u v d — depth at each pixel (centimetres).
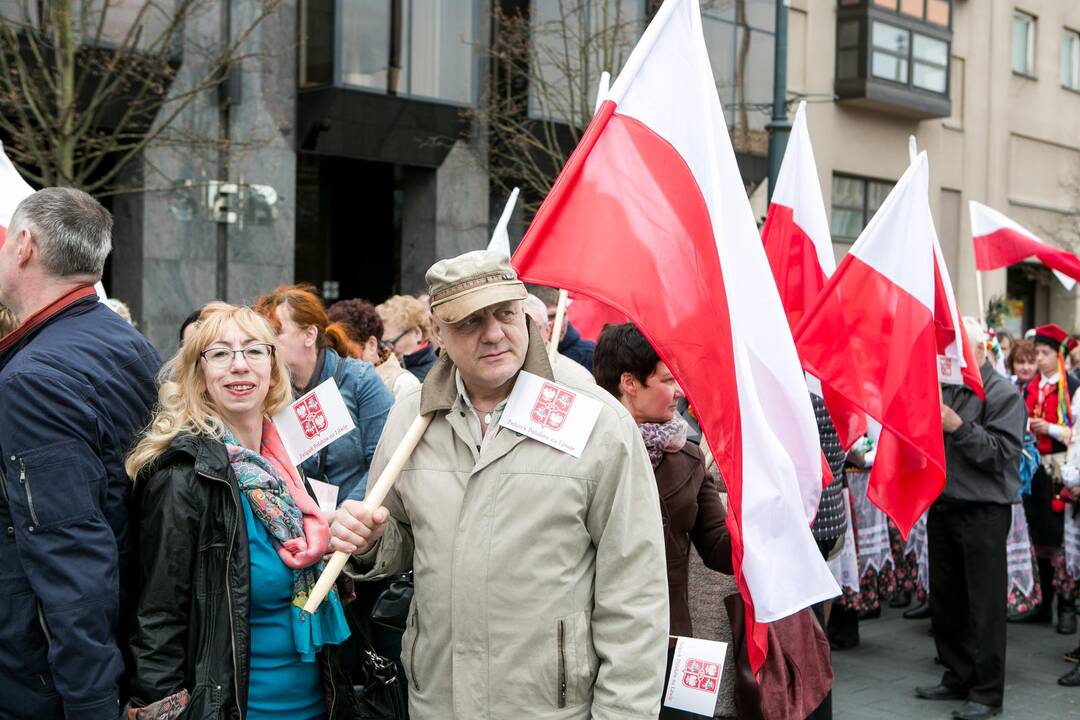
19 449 245
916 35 2030
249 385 282
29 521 242
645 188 306
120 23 1083
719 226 299
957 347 526
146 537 257
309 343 446
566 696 246
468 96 1477
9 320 291
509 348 252
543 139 1466
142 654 251
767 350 318
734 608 339
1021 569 704
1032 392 838
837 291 448
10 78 871
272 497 273
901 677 639
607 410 255
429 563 256
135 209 1197
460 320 244
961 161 2262
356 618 297
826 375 445
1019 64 2434
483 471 253
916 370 447
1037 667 673
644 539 252
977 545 561
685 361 293
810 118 1914
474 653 249
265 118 1291
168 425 268
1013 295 2572
